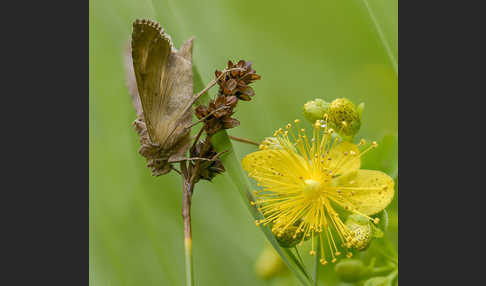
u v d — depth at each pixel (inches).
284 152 13.1
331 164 13.1
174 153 12.8
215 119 12.7
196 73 12.9
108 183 14.2
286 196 13.1
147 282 14.1
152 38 12.4
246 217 14.2
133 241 14.2
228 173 12.8
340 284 13.4
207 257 14.1
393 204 13.4
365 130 14.1
